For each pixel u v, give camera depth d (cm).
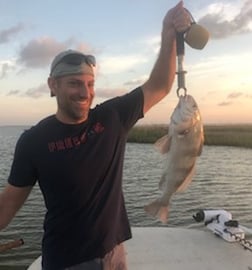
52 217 107
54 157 104
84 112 105
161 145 109
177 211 568
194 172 110
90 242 105
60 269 107
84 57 105
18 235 478
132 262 163
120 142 112
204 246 178
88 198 105
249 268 157
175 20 113
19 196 110
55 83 106
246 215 563
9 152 1684
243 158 1317
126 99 116
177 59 112
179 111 107
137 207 601
